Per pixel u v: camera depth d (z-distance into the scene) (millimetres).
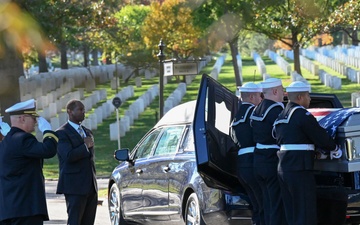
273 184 9289
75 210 10758
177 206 11109
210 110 9805
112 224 13773
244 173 9602
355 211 9305
